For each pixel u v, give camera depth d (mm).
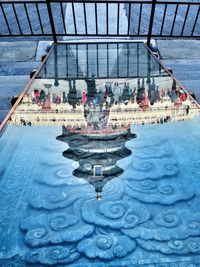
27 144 1975
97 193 1620
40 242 1369
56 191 1644
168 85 2711
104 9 6402
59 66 3197
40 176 1741
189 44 5074
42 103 2412
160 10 6570
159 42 5094
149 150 1923
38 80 2838
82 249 1333
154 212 1511
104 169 1777
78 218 1481
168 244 1353
